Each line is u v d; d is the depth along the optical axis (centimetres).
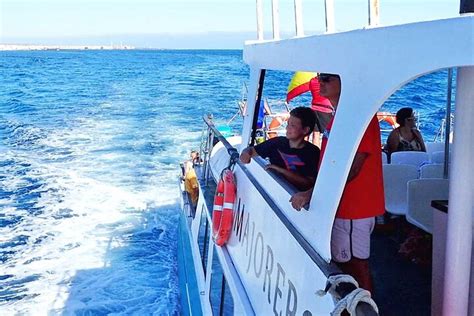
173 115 3441
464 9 199
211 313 586
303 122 393
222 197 578
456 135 246
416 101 2348
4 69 9238
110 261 1155
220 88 5250
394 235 559
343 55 276
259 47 501
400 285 445
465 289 260
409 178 577
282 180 387
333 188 280
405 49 214
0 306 974
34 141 2611
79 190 1717
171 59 14000
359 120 256
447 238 261
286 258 348
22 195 1664
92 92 5103
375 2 260
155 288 1031
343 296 245
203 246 735
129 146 2433
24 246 1247
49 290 1032
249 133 538
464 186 250
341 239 324
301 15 381
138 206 1539
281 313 348
